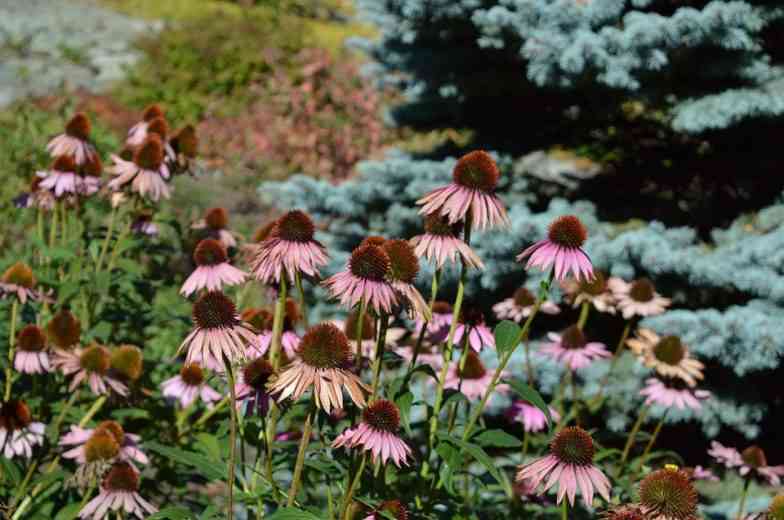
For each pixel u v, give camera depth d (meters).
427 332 3.93
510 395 5.83
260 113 13.34
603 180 7.06
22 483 3.85
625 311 5.09
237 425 3.40
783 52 6.58
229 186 10.54
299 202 7.26
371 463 3.19
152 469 4.91
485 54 7.10
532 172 7.08
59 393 4.23
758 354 5.67
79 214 5.23
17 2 17.56
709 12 5.73
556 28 6.04
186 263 6.95
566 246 3.17
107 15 17.67
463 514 3.51
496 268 6.27
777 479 4.81
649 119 7.11
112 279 4.77
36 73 13.83
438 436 3.14
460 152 7.37
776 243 5.83
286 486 3.86
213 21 16.42
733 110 5.98
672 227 6.78
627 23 6.05
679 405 4.69
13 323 4.04
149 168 4.59
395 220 7.07
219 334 2.82
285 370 2.81
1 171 9.55
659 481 2.91
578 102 7.18
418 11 6.66
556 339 4.96
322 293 7.36
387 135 12.78
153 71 14.22
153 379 5.61
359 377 3.14
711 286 6.08
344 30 18.81
